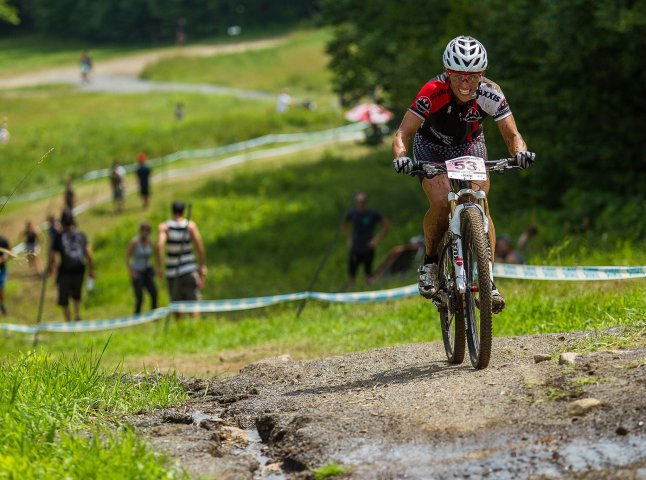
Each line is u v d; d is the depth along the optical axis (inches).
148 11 6343.5
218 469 291.9
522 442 281.9
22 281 1663.4
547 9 1138.7
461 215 371.6
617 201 1096.2
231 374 535.8
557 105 1210.0
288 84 4618.6
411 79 1450.5
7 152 2938.0
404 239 1456.7
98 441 298.8
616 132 1181.7
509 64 1290.6
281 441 323.9
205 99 4062.5
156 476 277.0
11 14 2987.2
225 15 6358.3
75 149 2967.5
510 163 362.6
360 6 1923.0
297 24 6259.8
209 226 1902.1
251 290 1309.1
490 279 356.5
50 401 353.7
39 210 2314.2
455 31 1395.2
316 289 1195.3
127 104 3949.3
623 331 402.0
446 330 415.8
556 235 1044.5
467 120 376.5
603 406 295.3
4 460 289.6
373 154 2551.7
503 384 338.6
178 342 775.7
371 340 601.3
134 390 399.5
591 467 258.7
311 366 445.7
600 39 1075.3
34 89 4618.6
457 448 285.7
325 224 1850.4
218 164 2719.0
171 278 904.9
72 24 6624.0
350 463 286.8
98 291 1462.8
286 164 2532.0
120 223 2004.2
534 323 529.0
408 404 331.3
